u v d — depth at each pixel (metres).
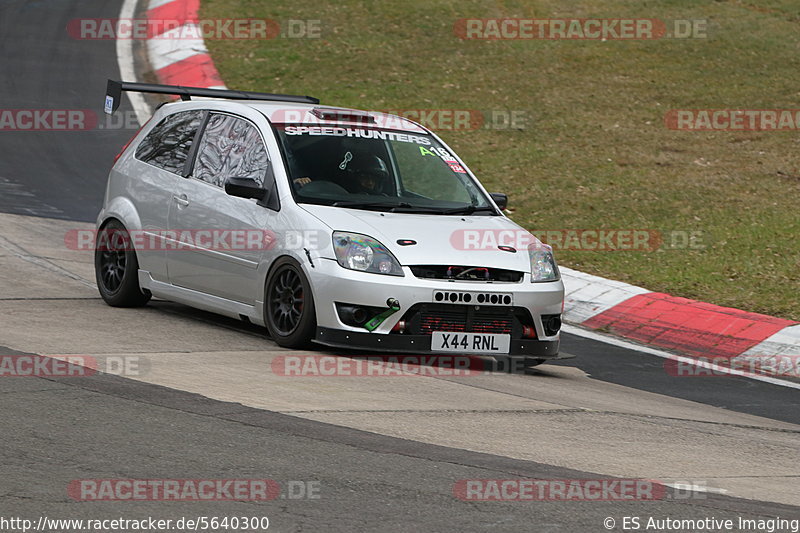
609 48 86.56
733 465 22.69
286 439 21.41
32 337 28.72
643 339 38.84
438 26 89.31
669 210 55.16
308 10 91.44
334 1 93.75
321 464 20.00
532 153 64.50
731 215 54.50
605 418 25.86
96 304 34.47
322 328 28.73
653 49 86.75
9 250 41.44
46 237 44.66
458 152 64.00
